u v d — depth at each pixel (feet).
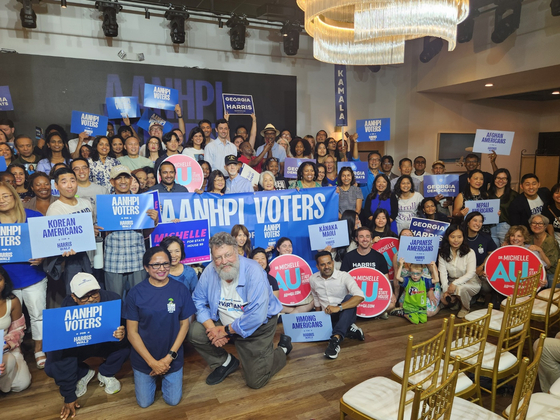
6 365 9.70
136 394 9.50
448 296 15.70
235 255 9.62
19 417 9.21
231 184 16.99
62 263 11.02
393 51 11.85
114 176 12.45
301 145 23.06
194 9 24.43
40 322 11.41
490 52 26.30
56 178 11.50
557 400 6.97
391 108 33.32
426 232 16.05
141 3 23.20
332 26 11.39
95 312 9.07
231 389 10.31
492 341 12.84
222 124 19.79
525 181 16.93
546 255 15.24
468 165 20.99
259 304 9.68
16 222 11.14
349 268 15.02
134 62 23.58
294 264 14.56
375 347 12.64
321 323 12.81
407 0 8.82
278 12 24.30
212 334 9.90
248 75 26.81
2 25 20.71
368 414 6.94
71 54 22.25
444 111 33.68
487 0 24.38
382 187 18.21
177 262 11.39
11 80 21.02
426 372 8.07
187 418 9.12
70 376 9.11
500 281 14.10
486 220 17.06
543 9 23.21
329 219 16.67
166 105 21.06
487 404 9.63
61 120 22.26
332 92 30.40
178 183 15.67
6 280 10.05
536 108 38.55
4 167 13.85
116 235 11.85
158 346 9.21
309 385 10.44
